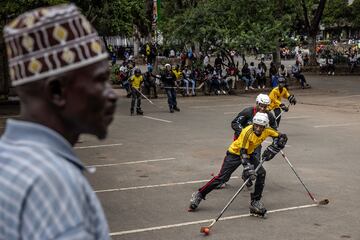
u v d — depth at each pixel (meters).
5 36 1.46
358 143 14.10
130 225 7.39
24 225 1.29
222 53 30.58
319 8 43.47
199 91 28.20
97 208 1.46
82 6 21.70
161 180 10.11
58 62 1.43
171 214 7.91
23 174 1.32
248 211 8.05
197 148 13.41
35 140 1.43
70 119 1.51
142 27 38.31
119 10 24.78
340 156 12.39
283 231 7.15
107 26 26.22
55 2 17.34
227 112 20.89
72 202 1.33
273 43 28.58
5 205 1.30
